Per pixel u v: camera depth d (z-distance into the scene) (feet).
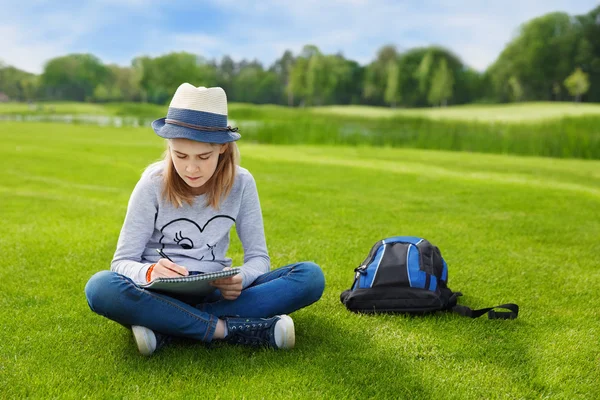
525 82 164.76
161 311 7.64
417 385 7.18
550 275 12.80
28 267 12.57
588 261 14.20
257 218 9.05
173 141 7.63
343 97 195.93
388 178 30.30
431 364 7.84
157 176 8.38
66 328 8.91
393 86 169.68
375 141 61.52
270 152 46.88
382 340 8.60
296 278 8.49
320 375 7.33
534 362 8.00
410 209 21.20
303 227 17.51
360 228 17.57
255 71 237.86
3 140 53.78
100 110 176.96
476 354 8.23
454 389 7.12
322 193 24.77
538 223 18.83
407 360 7.95
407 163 39.37
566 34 164.55
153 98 245.45
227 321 8.06
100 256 13.67
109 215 19.30
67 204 21.27
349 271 12.68
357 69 196.34
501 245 15.71
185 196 8.27
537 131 56.59
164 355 7.88
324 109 116.47
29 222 17.80
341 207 21.30
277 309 8.46
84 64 265.13
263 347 8.12
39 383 7.02
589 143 50.67
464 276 12.51
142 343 7.61
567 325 9.59
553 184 29.40
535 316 9.99
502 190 26.23
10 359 7.73
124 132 76.48
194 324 7.86
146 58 242.17
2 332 8.71
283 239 15.75
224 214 8.61
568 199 23.95
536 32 165.78
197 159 7.69
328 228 17.46
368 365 7.72
